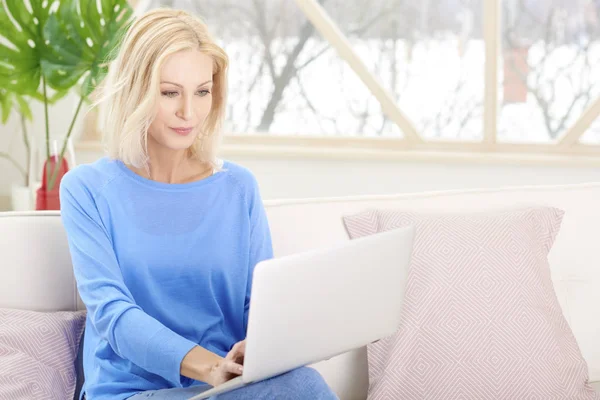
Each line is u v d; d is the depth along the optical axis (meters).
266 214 1.88
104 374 1.58
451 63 4.50
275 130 4.74
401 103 4.61
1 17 3.44
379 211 1.91
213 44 1.60
